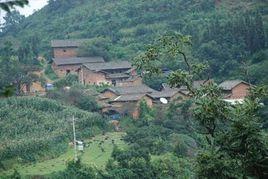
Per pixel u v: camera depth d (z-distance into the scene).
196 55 59.66
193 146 40.34
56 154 42.72
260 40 58.75
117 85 67.38
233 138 13.48
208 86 15.51
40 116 49.66
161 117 48.69
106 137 48.16
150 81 64.25
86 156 41.41
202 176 13.49
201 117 14.46
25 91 65.88
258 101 14.34
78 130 48.19
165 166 33.78
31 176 35.66
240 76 53.53
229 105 14.81
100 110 56.34
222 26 65.44
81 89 61.22
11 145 40.91
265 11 74.94
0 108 50.16
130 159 34.75
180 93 55.22
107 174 33.00
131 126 50.66
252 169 13.22
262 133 13.50
